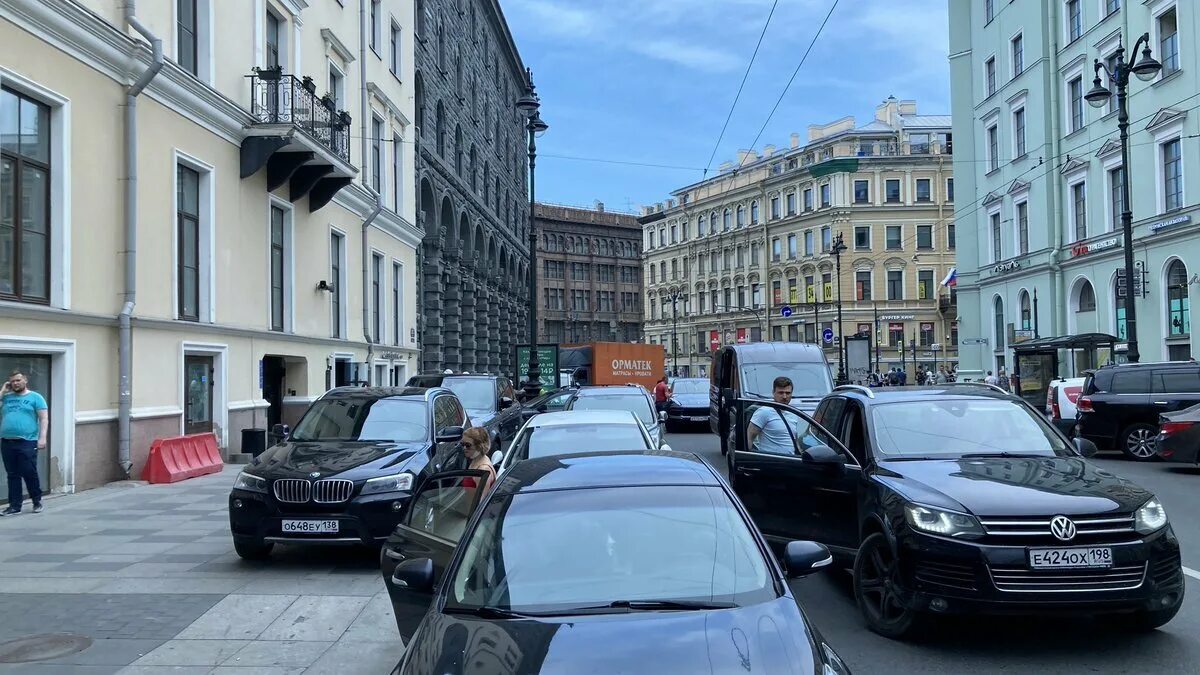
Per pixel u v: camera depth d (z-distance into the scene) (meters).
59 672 5.60
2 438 11.24
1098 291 32.25
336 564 8.73
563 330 98.00
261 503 8.40
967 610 5.45
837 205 75.12
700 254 93.81
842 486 7.01
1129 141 30.16
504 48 57.38
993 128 40.94
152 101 14.80
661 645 3.35
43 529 10.36
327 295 22.98
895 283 74.81
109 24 13.34
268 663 5.82
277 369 21.33
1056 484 5.91
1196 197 26.70
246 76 18.41
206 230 16.77
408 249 31.72
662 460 4.93
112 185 13.81
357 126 25.73
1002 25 39.28
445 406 11.21
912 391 7.79
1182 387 16.45
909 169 74.81
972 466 6.41
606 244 103.31
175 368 15.41
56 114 12.70
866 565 6.37
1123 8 30.25
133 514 11.34
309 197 21.84
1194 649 5.62
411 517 5.84
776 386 11.42
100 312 13.46
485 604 3.85
